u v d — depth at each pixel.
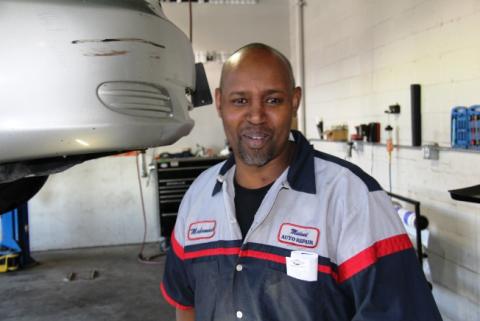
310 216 1.00
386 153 3.41
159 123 1.30
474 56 2.44
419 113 2.95
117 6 1.23
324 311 0.96
